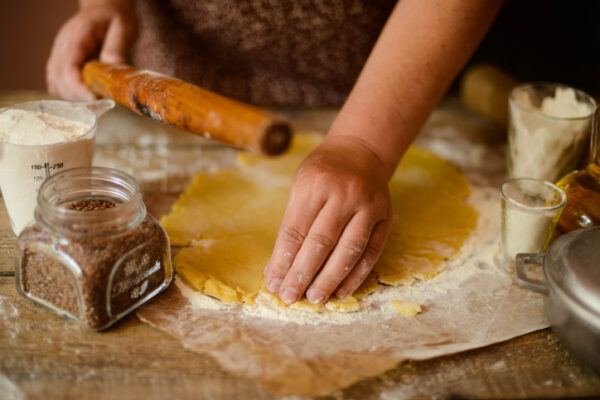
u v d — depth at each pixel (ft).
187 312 1.79
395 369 1.67
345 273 1.80
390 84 1.99
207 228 2.08
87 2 2.49
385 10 2.53
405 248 2.04
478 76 2.70
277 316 1.79
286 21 2.56
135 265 1.72
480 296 1.89
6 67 4.78
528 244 1.96
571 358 1.72
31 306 1.78
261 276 1.91
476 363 1.70
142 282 1.76
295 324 1.77
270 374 1.63
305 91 2.88
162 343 1.70
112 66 2.02
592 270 1.61
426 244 2.06
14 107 1.93
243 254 1.98
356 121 1.97
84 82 2.15
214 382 1.62
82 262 1.65
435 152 2.53
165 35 2.77
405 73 1.99
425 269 1.97
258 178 2.35
